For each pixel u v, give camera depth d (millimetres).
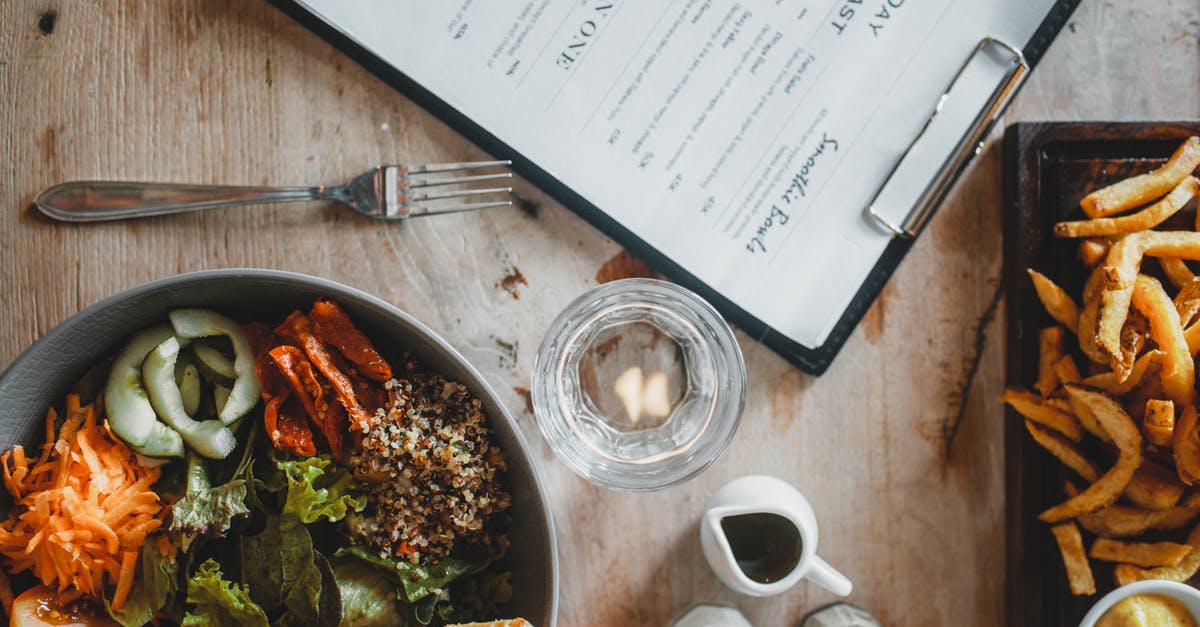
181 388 566
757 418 624
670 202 608
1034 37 612
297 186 609
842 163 613
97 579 555
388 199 598
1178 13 628
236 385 565
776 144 611
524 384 616
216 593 550
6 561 561
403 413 569
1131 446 569
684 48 608
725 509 569
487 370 615
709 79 609
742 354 620
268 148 609
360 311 563
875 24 612
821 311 613
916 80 612
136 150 607
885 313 626
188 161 608
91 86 606
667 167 608
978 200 627
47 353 536
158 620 568
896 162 613
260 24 609
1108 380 584
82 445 554
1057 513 597
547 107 604
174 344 561
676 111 608
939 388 627
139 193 595
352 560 568
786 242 612
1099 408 571
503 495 579
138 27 607
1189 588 558
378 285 612
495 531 586
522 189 616
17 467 548
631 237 607
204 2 608
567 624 617
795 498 583
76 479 552
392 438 564
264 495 568
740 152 610
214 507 555
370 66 602
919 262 626
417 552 567
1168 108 627
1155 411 567
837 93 612
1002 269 626
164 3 607
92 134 606
